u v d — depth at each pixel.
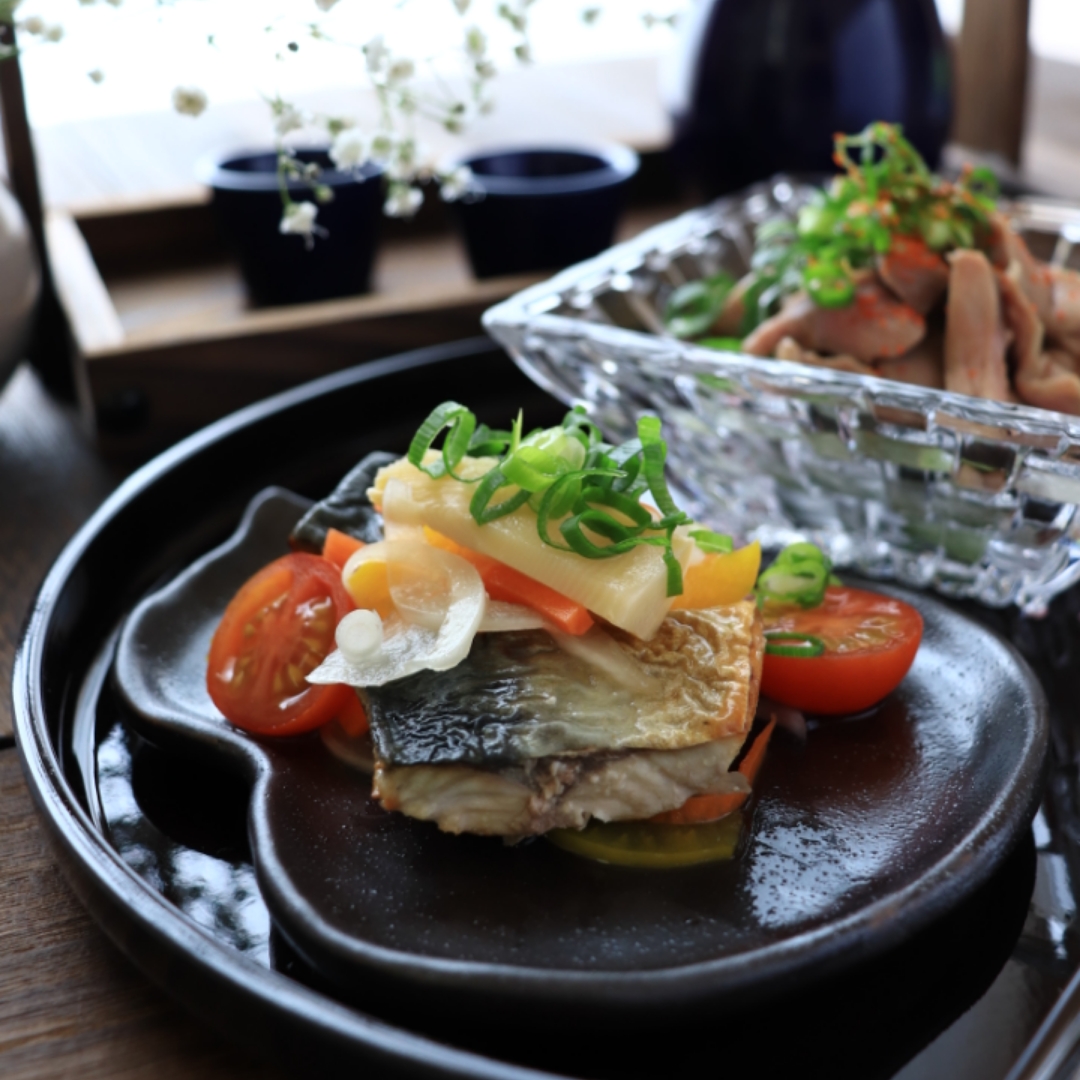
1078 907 0.21
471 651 0.22
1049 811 0.23
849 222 0.30
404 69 0.28
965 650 0.25
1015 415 0.25
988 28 0.47
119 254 0.42
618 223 0.40
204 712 0.24
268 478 0.32
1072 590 0.29
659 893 0.20
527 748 0.21
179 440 0.36
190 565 0.29
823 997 0.20
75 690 0.25
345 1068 0.17
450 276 0.42
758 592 0.26
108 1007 0.20
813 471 0.28
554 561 0.22
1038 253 0.35
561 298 0.32
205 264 0.42
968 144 0.49
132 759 0.24
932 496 0.27
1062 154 0.51
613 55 0.61
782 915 0.20
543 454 0.22
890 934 0.19
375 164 0.38
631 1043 0.19
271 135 0.50
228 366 0.36
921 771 0.23
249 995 0.18
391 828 0.21
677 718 0.21
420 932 0.20
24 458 0.36
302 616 0.24
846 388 0.27
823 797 0.22
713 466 0.30
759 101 0.42
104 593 0.27
